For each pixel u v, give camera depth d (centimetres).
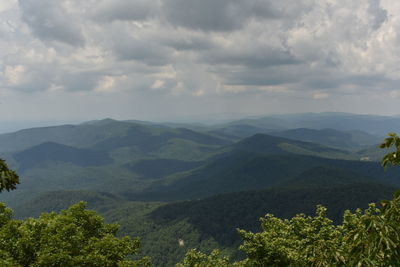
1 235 2200
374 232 998
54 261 1992
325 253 1236
